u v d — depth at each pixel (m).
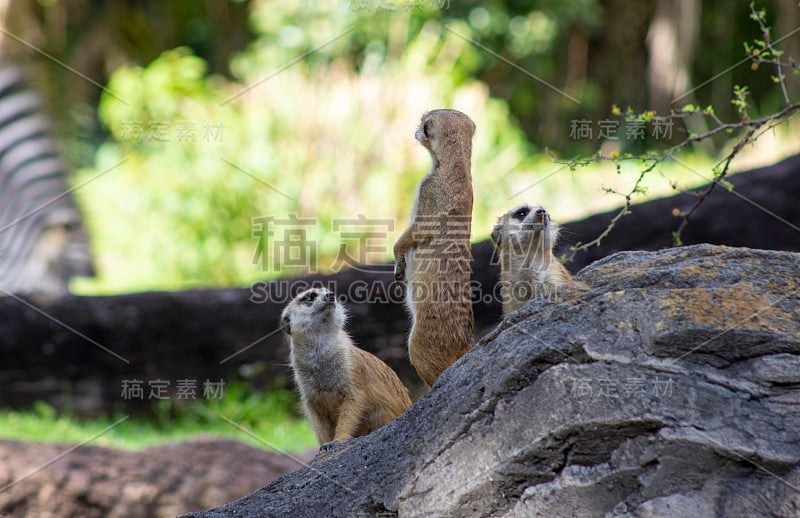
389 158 17.34
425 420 5.45
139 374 14.04
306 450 11.62
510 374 5.07
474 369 5.40
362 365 7.59
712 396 4.73
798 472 4.52
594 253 12.67
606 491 4.81
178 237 16.70
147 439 12.80
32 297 14.10
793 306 4.94
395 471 5.39
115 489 10.62
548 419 4.91
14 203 14.76
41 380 13.85
